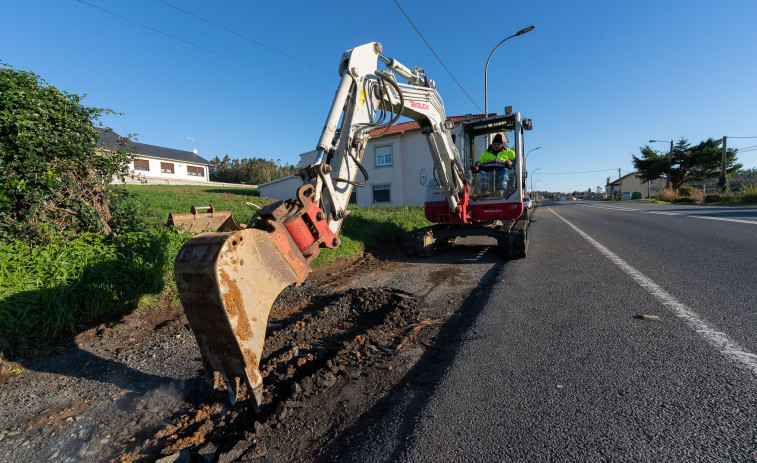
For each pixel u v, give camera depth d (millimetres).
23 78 4500
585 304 3982
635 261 6176
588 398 2197
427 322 3836
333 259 7590
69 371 3055
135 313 4207
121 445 2152
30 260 3879
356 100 4109
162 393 2695
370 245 9719
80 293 3924
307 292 5387
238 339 2154
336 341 3498
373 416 2215
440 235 8914
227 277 2121
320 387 2568
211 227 7953
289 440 2061
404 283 5828
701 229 9953
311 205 3078
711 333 2994
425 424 2045
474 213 8578
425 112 5977
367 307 4465
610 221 14867
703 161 44531
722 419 1920
